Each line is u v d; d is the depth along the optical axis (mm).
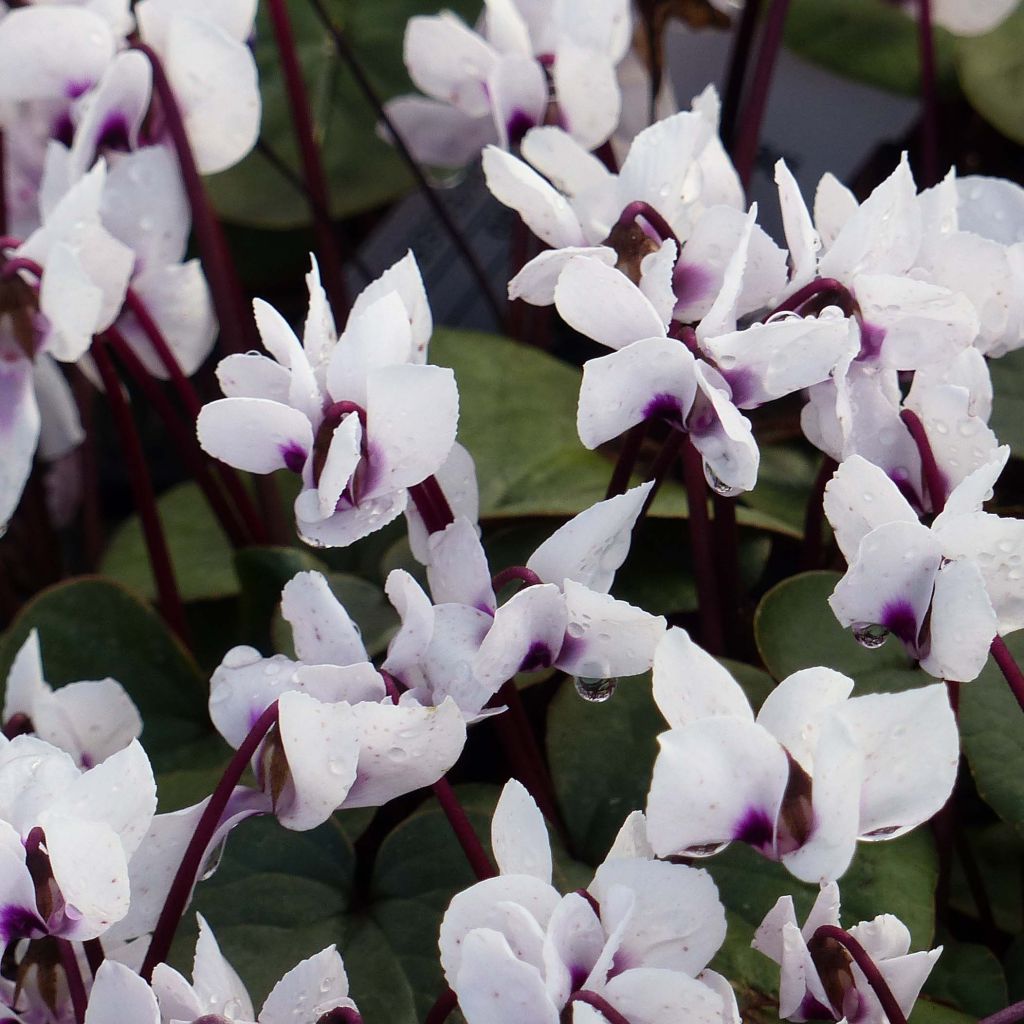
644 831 328
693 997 319
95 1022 323
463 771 399
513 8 396
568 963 322
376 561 419
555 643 339
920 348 347
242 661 342
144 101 391
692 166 359
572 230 356
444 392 339
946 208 356
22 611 405
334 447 339
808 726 326
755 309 354
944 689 323
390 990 359
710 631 378
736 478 342
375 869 369
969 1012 367
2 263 375
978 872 380
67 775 329
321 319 346
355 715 328
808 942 331
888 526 331
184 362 401
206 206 393
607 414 343
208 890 365
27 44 386
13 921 328
